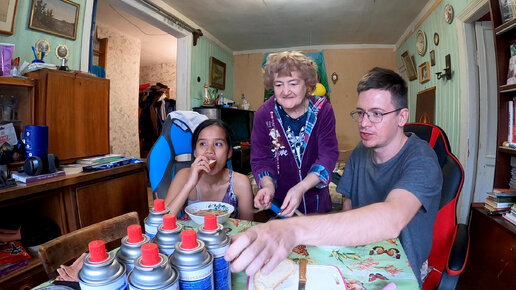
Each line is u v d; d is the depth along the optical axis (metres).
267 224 0.61
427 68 3.46
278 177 1.55
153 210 0.74
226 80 5.10
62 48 2.20
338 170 2.83
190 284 0.52
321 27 4.11
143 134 5.06
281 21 3.88
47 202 1.65
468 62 2.59
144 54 5.33
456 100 2.79
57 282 0.71
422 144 1.07
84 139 1.96
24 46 1.96
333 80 5.03
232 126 4.36
